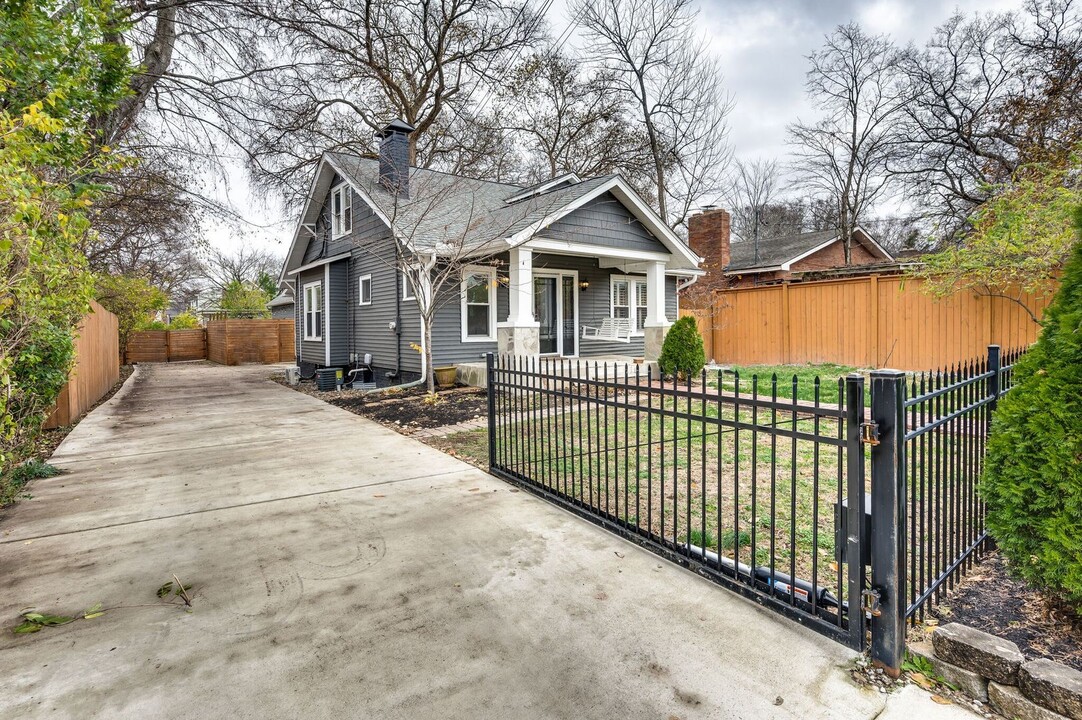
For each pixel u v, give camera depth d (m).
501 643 2.33
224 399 11.05
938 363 9.84
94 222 10.02
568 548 3.32
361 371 13.65
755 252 22.17
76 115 5.24
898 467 2.07
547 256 13.08
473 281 11.74
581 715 1.89
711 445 5.75
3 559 3.27
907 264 10.08
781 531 3.42
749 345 12.86
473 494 4.44
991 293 8.83
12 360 3.35
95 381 10.41
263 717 1.91
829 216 29.94
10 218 2.88
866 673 2.08
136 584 2.93
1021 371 2.32
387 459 5.68
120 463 5.61
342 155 14.30
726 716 1.87
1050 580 2.16
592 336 13.91
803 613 2.43
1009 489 2.24
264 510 4.11
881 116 21.30
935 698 1.94
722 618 2.50
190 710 1.94
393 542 3.46
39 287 3.58
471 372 10.48
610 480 4.65
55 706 1.96
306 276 16.22
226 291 31.14
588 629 2.43
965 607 2.45
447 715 1.90
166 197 10.18
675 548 3.09
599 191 10.95
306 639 2.38
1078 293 2.15
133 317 21.89
